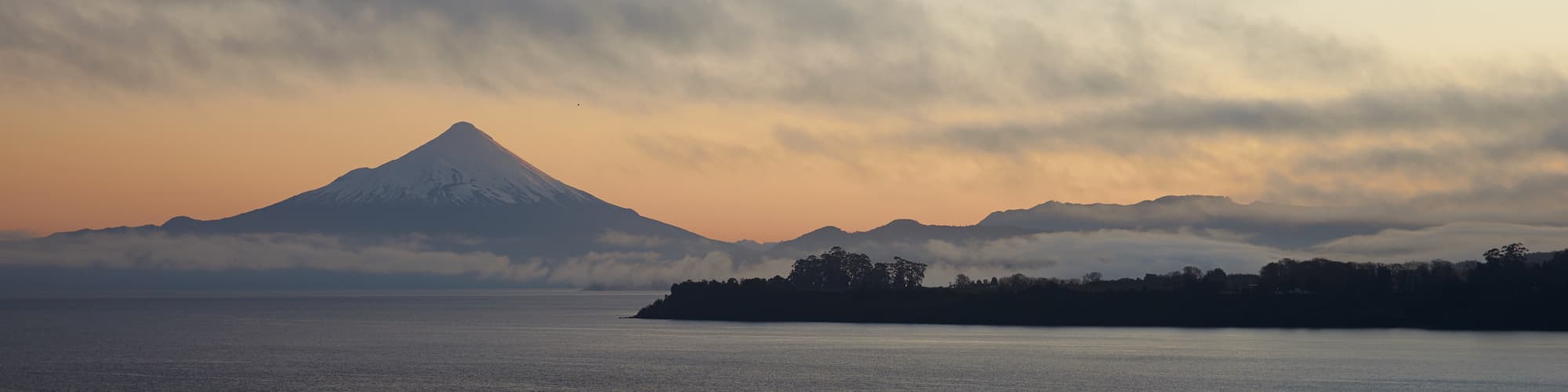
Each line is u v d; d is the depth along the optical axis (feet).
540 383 595.88
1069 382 596.29
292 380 611.47
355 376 633.20
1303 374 620.08
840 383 595.06
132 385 593.42
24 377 629.10
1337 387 570.87
